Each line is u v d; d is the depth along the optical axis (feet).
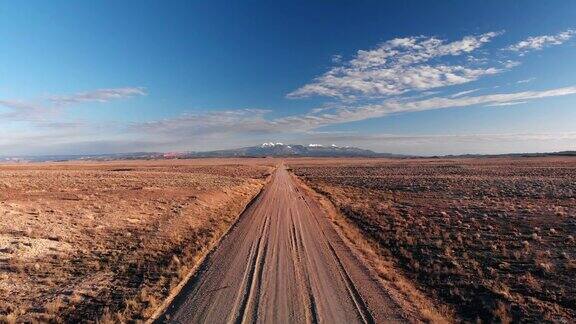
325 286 49.70
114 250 66.03
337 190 190.19
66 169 347.15
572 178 215.31
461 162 546.67
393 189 188.85
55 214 87.40
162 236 77.05
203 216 106.83
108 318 39.40
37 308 42.19
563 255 61.98
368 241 79.92
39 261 56.34
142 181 196.85
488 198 139.03
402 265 63.16
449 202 131.95
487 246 70.64
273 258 63.67
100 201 115.03
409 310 42.39
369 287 49.70
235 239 79.15
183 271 54.70
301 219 104.68
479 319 41.16
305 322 38.52
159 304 43.86
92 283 50.52
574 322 40.73
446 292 50.31
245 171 375.04
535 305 44.96
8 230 68.54
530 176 244.01
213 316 40.01
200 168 428.97
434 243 74.33
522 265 59.31
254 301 44.27
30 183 157.89
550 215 97.14
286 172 377.91
